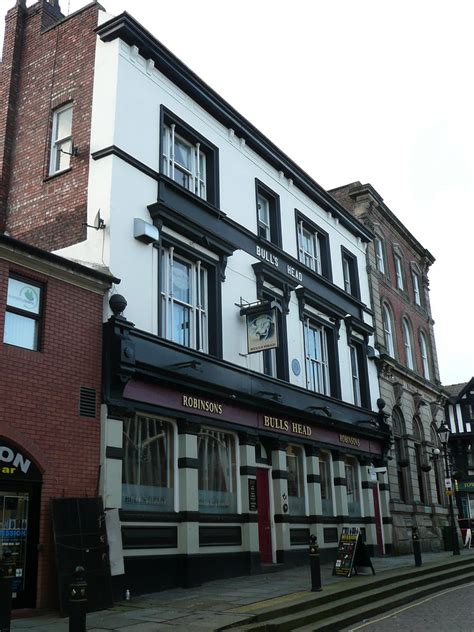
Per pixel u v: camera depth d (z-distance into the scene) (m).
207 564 13.88
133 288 13.39
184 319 15.26
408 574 15.27
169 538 13.09
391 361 25.70
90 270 12.28
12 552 10.20
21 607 10.04
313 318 20.78
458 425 40.62
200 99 16.97
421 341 31.72
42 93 15.99
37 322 11.38
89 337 12.15
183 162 16.47
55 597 10.35
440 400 31.91
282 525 16.70
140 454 13.04
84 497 11.20
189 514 13.45
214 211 16.44
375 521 22.22
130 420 13.01
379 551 21.97
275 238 19.62
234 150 18.31
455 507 30.33
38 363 11.07
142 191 14.28
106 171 13.68
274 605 10.41
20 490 10.52
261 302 16.94
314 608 10.86
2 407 10.34
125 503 12.41
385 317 27.61
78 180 14.16
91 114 14.55
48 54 16.30
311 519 18.27
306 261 21.62
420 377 28.81
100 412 12.03
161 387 13.50
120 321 12.45
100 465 11.73
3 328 10.66
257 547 15.47
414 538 17.42
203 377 14.71
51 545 10.55
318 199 22.55
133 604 10.95
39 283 11.54
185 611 10.12
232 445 15.90
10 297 10.98
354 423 21.56
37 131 15.70
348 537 15.15
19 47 17.03
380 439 23.31
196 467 13.98
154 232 13.92
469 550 26.30
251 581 13.91
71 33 15.98
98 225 13.25
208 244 15.92
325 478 19.91
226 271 16.69
